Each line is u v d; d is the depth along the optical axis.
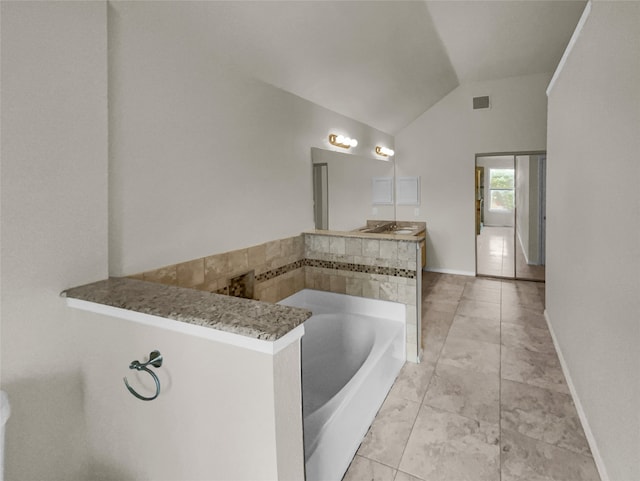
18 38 1.19
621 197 1.42
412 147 5.47
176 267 1.93
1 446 1.04
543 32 3.36
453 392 2.37
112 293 1.32
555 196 2.91
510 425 2.04
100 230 1.49
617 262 1.46
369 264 2.81
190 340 1.09
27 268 1.26
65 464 1.41
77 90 1.37
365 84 3.38
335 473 1.68
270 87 2.62
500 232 5.20
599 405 1.70
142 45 1.68
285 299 2.88
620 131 1.43
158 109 1.78
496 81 4.91
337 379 2.75
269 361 0.95
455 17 2.91
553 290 3.10
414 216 5.59
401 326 2.64
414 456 1.83
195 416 1.12
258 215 2.54
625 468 1.37
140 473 1.30
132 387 1.27
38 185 1.27
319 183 3.33
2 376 1.22
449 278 5.23
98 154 1.46
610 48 1.54
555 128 2.87
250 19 1.95
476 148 5.11
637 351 1.25
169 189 1.87
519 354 2.87
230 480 1.08
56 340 1.36
